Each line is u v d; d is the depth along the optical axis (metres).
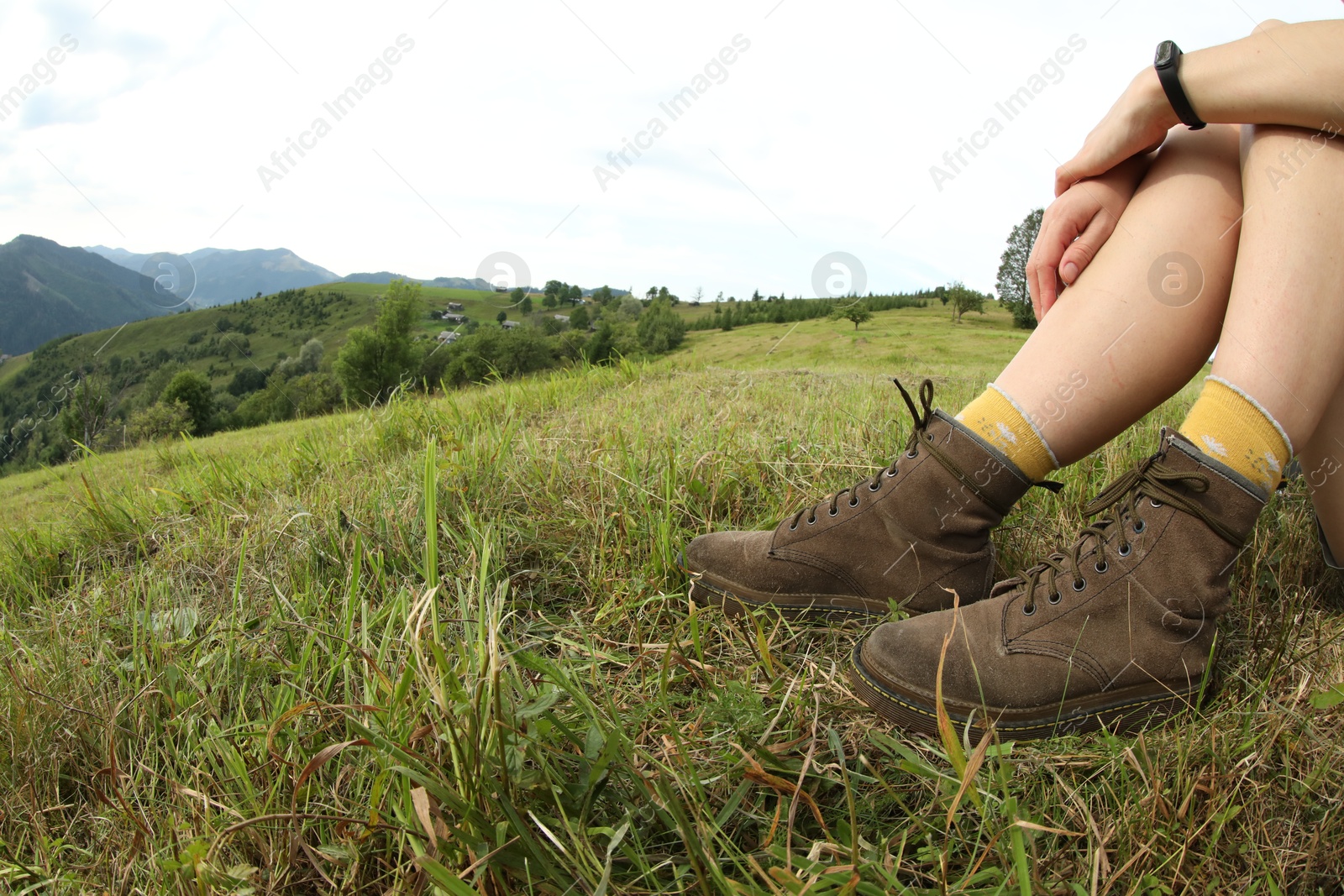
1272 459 0.83
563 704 0.85
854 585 1.14
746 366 5.14
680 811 0.64
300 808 0.75
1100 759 0.80
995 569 1.17
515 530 1.43
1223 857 0.68
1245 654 0.96
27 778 0.88
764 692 0.96
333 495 1.72
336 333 65.25
